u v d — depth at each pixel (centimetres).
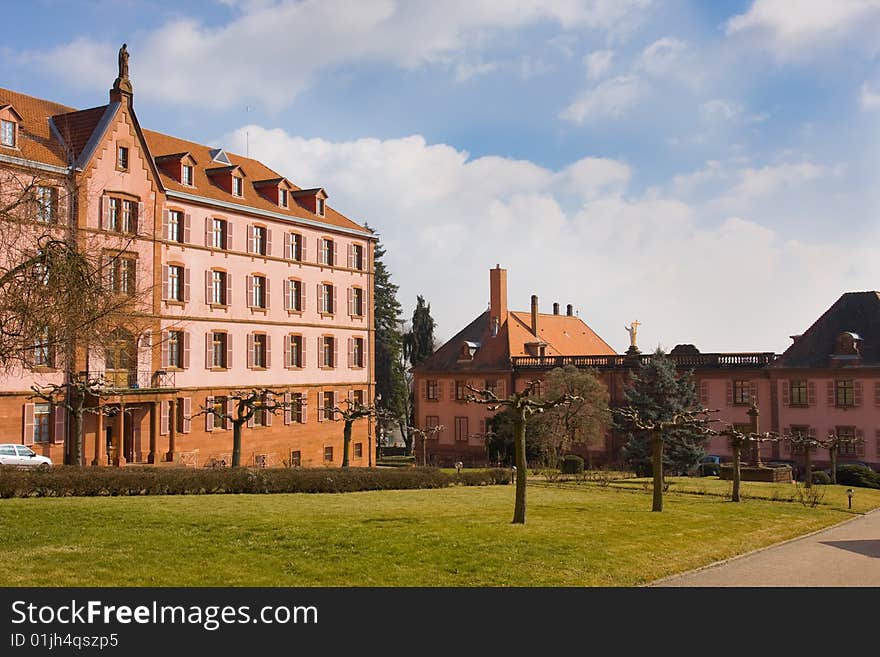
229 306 4997
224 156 5456
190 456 4662
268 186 5447
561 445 5309
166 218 4581
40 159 3853
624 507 2795
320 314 5750
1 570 1430
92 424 4088
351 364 6044
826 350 5700
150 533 1764
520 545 1794
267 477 2817
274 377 5328
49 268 1905
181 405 4628
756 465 4594
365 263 6219
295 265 5528
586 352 7906
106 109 4294
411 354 8450
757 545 2147
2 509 2075
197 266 4775
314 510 2245
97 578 1406
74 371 3516
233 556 1577
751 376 5903
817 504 3322
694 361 6109
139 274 4238
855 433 5509
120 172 4244
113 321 2570
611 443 6244
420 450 5931
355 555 1620
